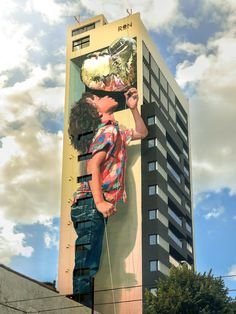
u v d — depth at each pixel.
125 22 100.38
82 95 98.38
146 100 95.88
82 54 102.12
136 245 82.88
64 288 83.56
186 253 95.25
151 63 101.19
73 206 88.75
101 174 88.31
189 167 111.12
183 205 98.31
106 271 82.50
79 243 86.00
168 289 64.56
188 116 118.12
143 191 87.12
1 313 37.00
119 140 90.25
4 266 38.94
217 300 63.28
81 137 94.31
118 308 79.12
